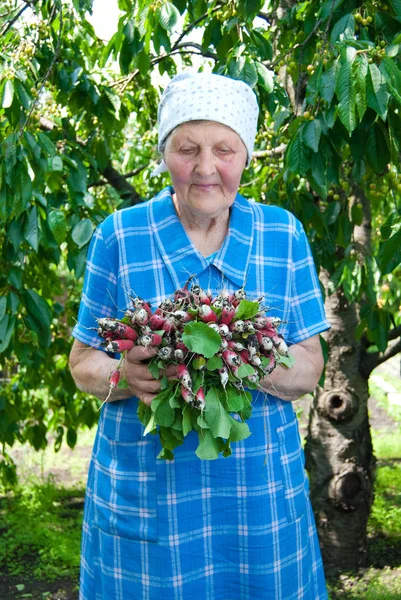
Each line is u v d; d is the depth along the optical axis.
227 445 1.36
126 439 1.46
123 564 1.46
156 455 1.43
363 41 1.99
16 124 2.62
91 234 2.69
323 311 1.53
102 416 1.53
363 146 2.20
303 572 1.51
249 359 1.29
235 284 1.46
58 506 4.68
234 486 1.44
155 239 1.48
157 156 4.00
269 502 1.45
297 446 1.53
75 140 3.16
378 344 2.84
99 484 1.51
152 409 1.29
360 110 1.90
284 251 1.50
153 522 1.43
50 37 3.03
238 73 2.31
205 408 1.29
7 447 5.96
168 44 2.56
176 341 1.27
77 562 3.77
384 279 3.68
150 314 1.30
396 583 3.32
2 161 2.46
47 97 3.39
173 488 1.43
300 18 2.57
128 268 1.47
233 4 2.50
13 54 2.76
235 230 1.48
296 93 2.50
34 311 2.79
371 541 3.81
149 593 1.44
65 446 6.07
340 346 3.50
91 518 1.56
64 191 2.96
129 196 3.65
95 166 2.99
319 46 2.23
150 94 3.98
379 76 1.90
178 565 1.43
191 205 1.40
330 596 3.24
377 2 2.22
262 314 1.31
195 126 1.35
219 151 1.37
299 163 2.15
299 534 1.50
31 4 2.84
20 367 3.83
